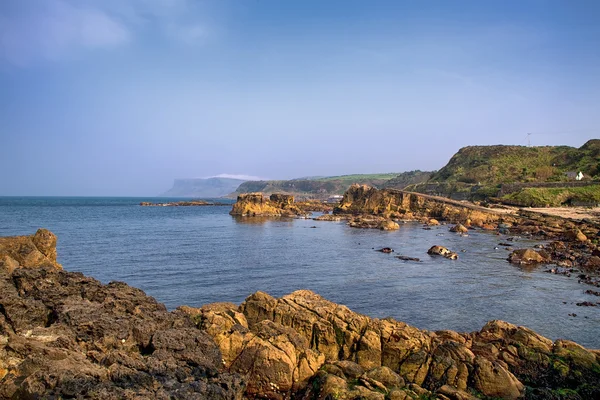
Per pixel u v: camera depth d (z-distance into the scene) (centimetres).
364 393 1597
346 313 2177
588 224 8306
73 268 4569
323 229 10069
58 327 1648
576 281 4341
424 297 3603
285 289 3800
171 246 6500
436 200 12625
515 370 1948
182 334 1733
